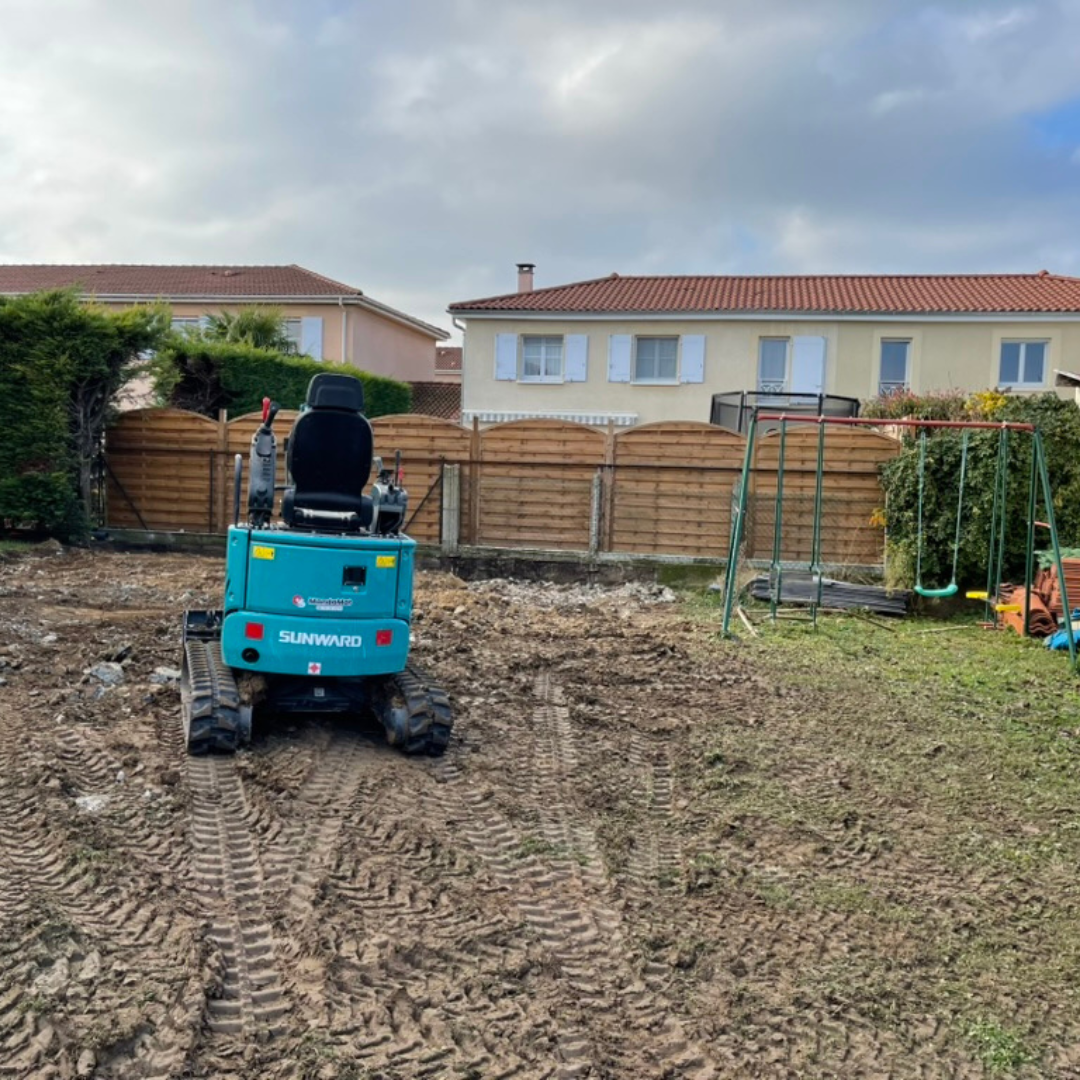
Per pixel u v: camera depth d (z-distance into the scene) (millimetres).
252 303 30078
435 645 10547
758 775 7012
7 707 7613
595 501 16453
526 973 4309
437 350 46469
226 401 22344
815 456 15688
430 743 7027
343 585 6793
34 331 16438
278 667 6746
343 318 30531
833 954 4594
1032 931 4883
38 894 4734
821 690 9430
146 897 4762
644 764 7195
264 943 4457
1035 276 26875
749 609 13977
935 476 14508
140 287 31906
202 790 6199
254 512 7125
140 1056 3617
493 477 16750
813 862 5605
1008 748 7789
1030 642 12312
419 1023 3912
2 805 5770
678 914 4922
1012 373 23859
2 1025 3729
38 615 11266
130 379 18047
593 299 25953
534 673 9680
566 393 25219
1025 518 14281
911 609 14422
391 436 16891
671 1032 3953
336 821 5836
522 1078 3605
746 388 24484
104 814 5738
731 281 27656
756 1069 3740
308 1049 3689
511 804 6234
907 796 6680
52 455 16719
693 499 16219
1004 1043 3959
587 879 5277
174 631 10633
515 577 16641
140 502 17859
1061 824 6262
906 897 5195
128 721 7410
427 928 4637
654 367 25172
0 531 17125
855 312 23797
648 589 15281
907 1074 3754
